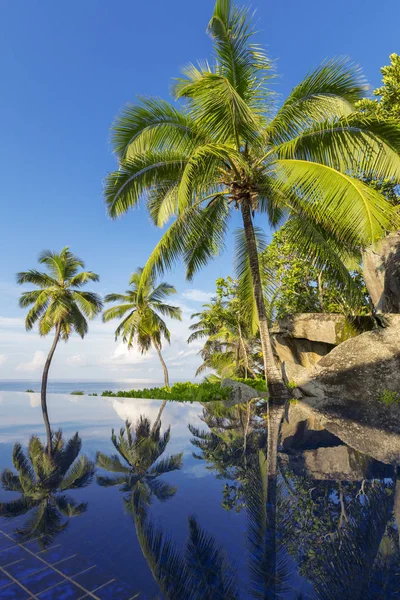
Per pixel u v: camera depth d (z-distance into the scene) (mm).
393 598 945
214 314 21438
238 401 9469
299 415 5766
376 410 6406
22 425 4688
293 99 8828
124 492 1881
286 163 8117
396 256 10812
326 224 9086
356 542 1304
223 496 1833
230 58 8961
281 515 1581
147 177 9539
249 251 9781
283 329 13195
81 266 23312
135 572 1069
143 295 24594
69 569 1085
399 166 7910
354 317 11820
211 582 1010
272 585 1014
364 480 2107
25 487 1933
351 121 7867
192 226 10492
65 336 23391
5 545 1247
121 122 8609
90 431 4113
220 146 7816
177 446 3217
